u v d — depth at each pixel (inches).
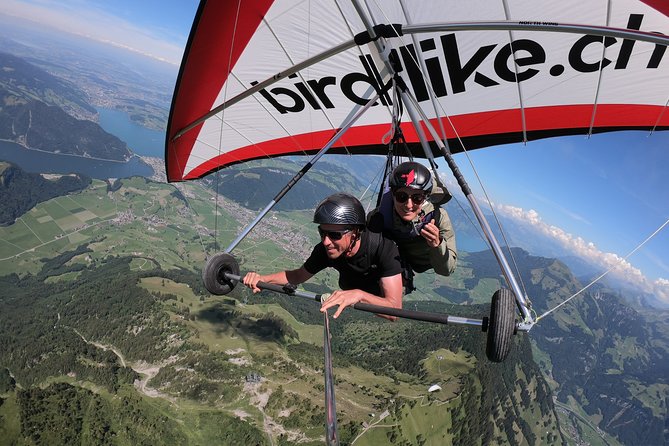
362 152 418.6
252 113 381.4
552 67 307.0
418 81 329.4
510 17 273.9
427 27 259.1
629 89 309.1
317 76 340.5
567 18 269.4
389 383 3262.8
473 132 374.9
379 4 271.3
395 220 180.2
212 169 455.8
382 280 171.3
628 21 262.7
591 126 344.8
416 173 166.7
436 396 3154.5
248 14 282.5
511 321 135.4
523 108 342.6
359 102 362.6
